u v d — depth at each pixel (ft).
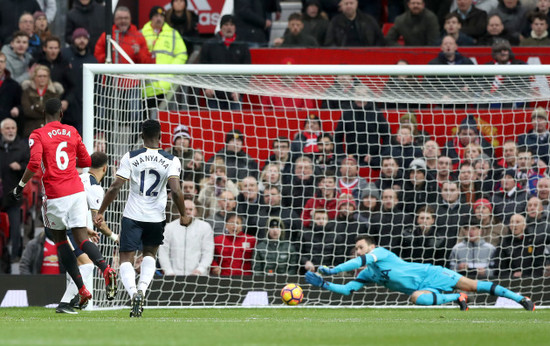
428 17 157.48
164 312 101.60
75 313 94.12
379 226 128.67
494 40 156.66
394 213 126.21
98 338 56.18
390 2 170.50
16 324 73.10
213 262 125.49
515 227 124.16
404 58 154.10
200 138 134.51
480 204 128.36
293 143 134.10
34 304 116.37
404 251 128.47
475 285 108.06
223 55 151.84
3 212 132.98
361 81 130.31
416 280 108.68
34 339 54.95
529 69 114.42
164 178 84.07
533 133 135.85
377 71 115.85
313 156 131.44
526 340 59.21
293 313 101.86
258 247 125.18
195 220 123.54
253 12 163.32
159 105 140.26
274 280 120.78
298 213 129.39
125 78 119.24
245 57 153.28
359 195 130.72
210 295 119.34
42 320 80.64
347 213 124.06
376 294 123.13
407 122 134.72
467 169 130.11
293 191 130.52
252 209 129.70
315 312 104.58
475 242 126.82
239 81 130.11
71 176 86.89
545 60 151.84
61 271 124.77
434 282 108.68
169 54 149.59
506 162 132.98
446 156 135.54
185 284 118.83
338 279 123.54
